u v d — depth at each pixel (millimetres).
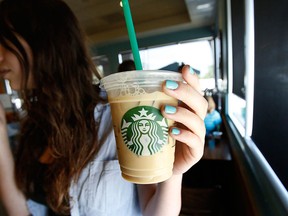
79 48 793
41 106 770
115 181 681
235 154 1194
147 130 387
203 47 5469
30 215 862
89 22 5098
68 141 724
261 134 890
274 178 667
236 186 1396
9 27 686
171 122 411
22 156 870
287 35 546
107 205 684
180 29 5395
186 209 1425
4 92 4543
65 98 736
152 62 5949
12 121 2453
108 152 706
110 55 6508
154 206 577
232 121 2084
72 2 3924
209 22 4973
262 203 623
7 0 700
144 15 4898
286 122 560
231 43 2146
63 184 721
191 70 404
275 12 641
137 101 382
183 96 380
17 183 853
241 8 1308
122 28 5664
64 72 739
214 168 1728
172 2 4273
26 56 710
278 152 647
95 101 758
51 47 716
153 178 407
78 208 727
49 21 714
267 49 754
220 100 3330
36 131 856
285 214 484
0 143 816
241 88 1449
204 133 426
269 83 738
